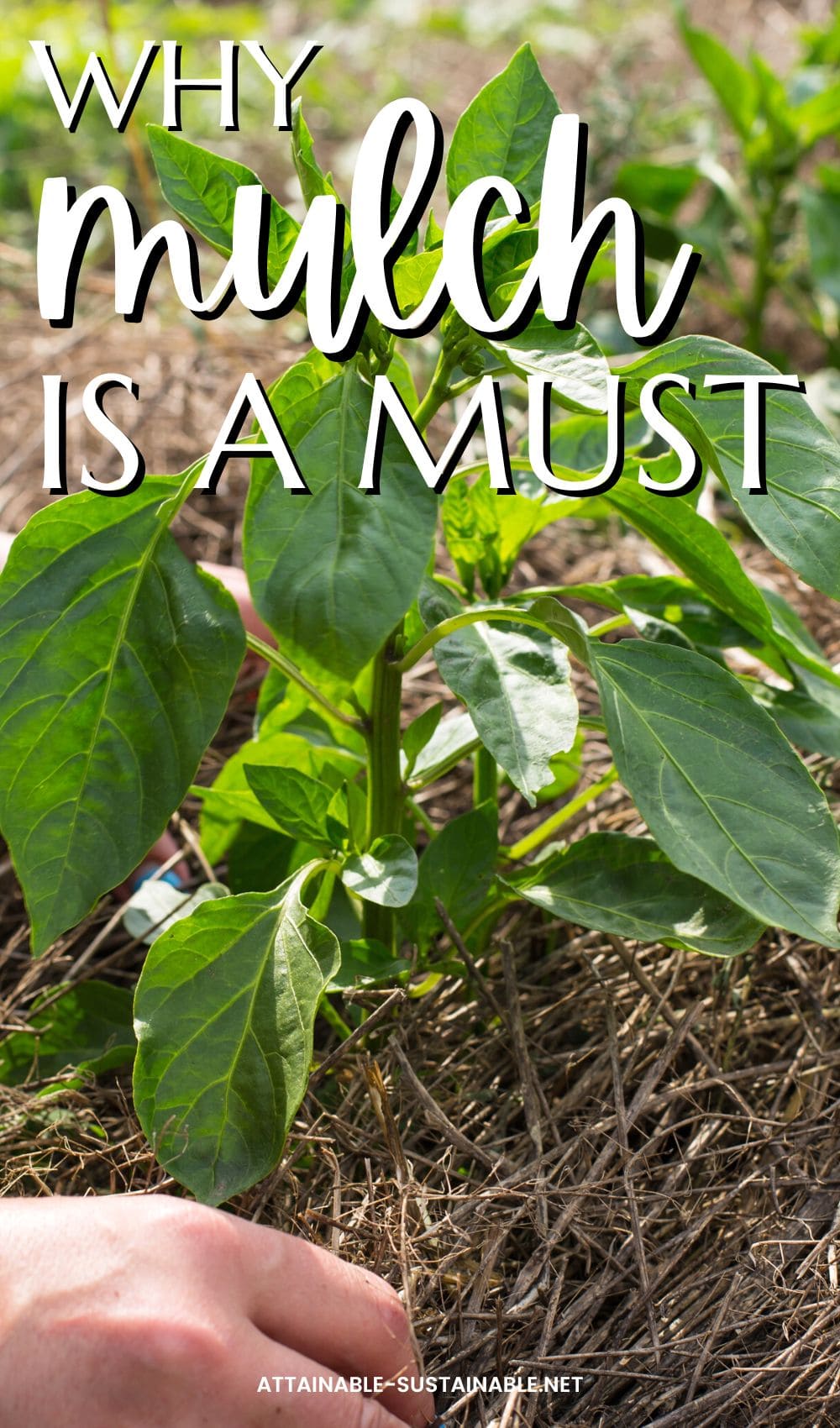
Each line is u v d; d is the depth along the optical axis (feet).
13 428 6.98
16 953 4.62
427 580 3.47
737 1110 3.82
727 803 2.87
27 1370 2.34
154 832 2.90
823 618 5.65
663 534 3.36
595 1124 3.52
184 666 2.93
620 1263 3.29
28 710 2.84
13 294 8.20
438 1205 3.40
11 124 10.27
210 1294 2.46
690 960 4.17
